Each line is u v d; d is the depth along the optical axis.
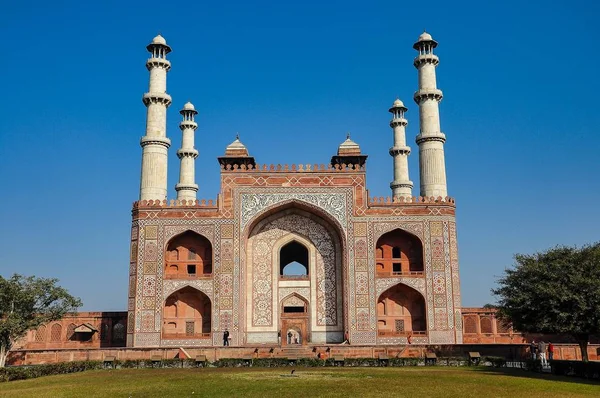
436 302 29.58
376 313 29.39
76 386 15.66
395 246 31.03
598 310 18.81
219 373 19.30
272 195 30.77
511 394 13.56
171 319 30.34
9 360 24.03
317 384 15.45
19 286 23.69
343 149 31.08
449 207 30.53
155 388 14.93
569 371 17.86
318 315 30.55
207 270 30.81
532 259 21.34
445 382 15.89
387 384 15.38
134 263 29.91
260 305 30.66
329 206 30.59
